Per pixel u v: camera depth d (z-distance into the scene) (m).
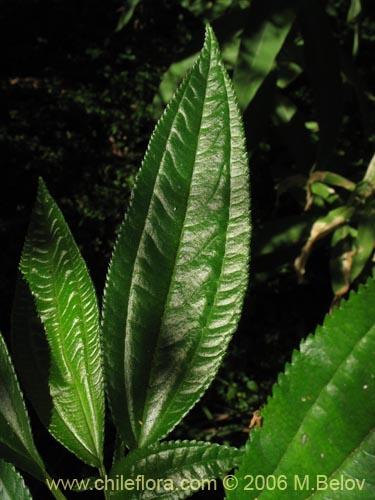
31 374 0.16
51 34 1.84
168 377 0.15
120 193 1.36
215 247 0.15
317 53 0.84
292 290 1.16
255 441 0.13
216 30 0.84
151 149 0.15
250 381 1.04
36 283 0.16
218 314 0.15
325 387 0.12
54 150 1.46
